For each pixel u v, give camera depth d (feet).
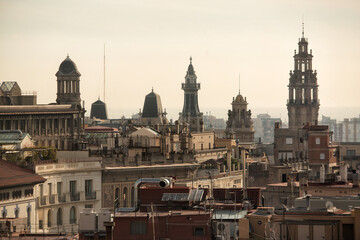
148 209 426.51
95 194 623.36
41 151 640.17
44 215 586.04
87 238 409.08
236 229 399.85
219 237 399.85
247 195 456.86
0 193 547.08
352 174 574.97
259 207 420.36
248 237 391.65
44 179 581.94
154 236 384.68
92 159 627.46
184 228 398.83
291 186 576.20
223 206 426.92
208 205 422.82
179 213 405.59
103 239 408.87
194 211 411.75
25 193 568.00
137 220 398.21
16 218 496.64
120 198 639.76
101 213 411.34
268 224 391.45
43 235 443.32
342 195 500.33
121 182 640.99
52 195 594.24
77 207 610.65
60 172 601.62
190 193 430.20
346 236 388.16
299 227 389.80
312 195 489.26
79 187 614.34
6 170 570.46
